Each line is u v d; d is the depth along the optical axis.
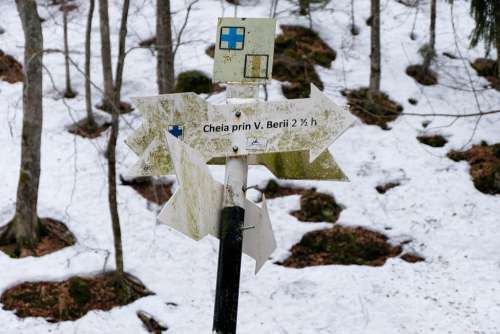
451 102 12.58
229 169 3.10
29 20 8.80
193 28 13.96
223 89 12.43
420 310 8.34
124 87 12.65
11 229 9.13
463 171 10.73
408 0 15.91
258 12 14.35
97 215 9.77
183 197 2.71
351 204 10.15
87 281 8.61
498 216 9.84
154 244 9.35
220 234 2.96
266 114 3.19
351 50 13.88
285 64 12.96
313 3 14.71
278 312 8.37
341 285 8.73
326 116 3.16
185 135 3.16
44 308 8.23
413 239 9.59
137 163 3.14
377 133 11.72
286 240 9.58
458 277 8.85
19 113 11.80
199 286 8.81
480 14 11.27
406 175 10.71
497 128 11.65
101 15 11.56
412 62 13.61
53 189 10.09
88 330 8.00
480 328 7.97
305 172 3.50
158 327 8.20
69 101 12.12
